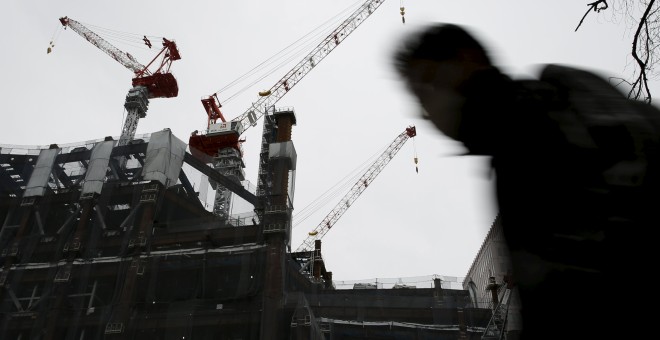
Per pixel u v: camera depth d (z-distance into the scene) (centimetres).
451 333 5038
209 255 5194
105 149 5878
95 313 4825
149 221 5350
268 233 5244
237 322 4734
